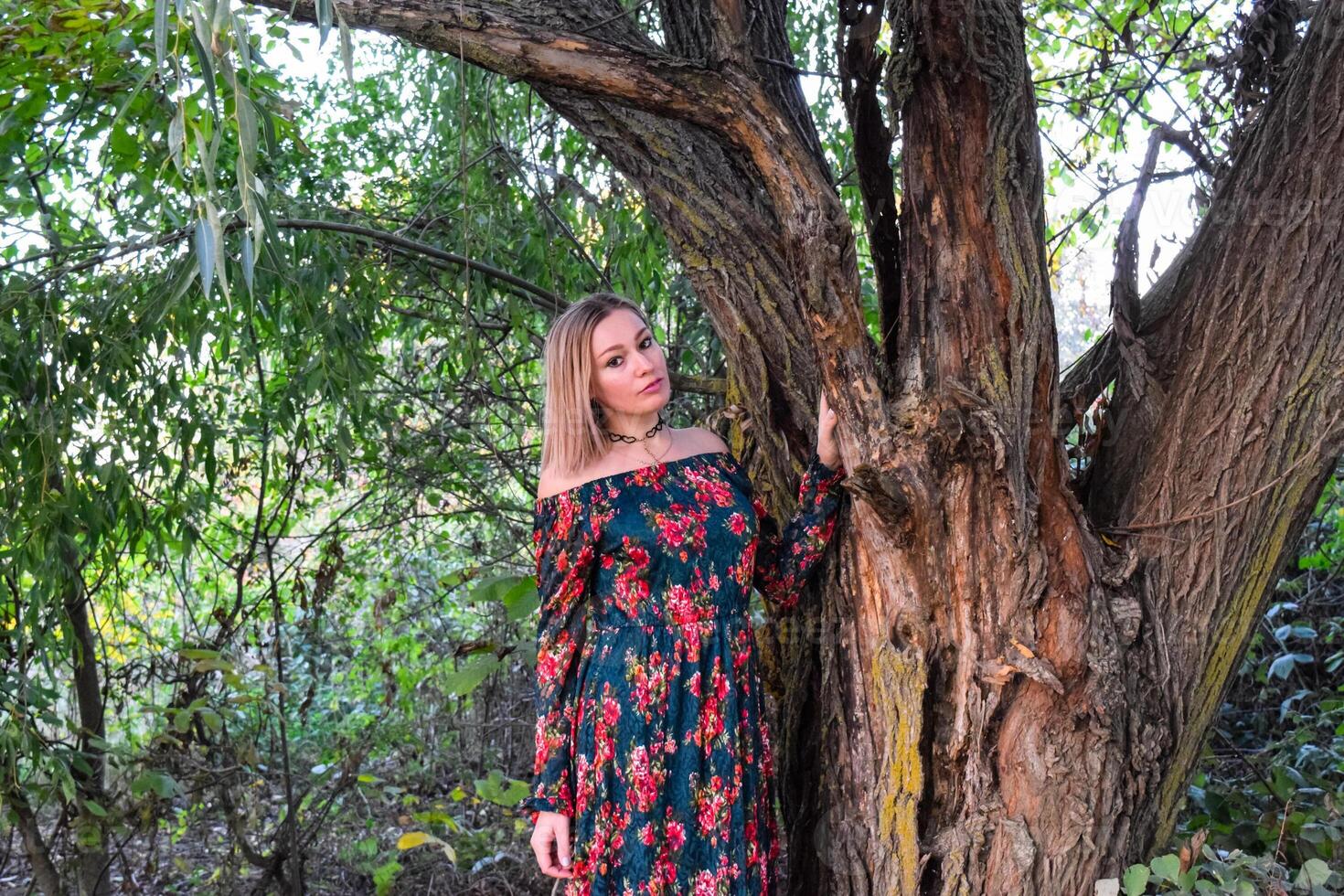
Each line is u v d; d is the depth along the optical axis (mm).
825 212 1689
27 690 2514
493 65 1718
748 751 1975
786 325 2104
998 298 1741
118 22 2387
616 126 2174
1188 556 1875
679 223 2166
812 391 2082
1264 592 1906
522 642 2654
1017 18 1734
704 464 2076
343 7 1715
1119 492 1995
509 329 3322
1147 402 1984
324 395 2846
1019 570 1766
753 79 1746
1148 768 1831
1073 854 1768
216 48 1213
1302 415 1816
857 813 1896
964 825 1797
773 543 2076
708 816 1926
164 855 3545
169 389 2607
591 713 1982
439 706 3893
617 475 2020
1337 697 3654
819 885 1985
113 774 3248
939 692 1818
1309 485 1861
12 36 2389
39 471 2438
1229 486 1850
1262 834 2424
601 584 2023
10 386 2453
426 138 3398
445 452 3410
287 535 3471
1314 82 1806
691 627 1968
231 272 2512
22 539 2443
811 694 2080
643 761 1928
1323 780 2725
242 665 3369
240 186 1210
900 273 1919
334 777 3506
